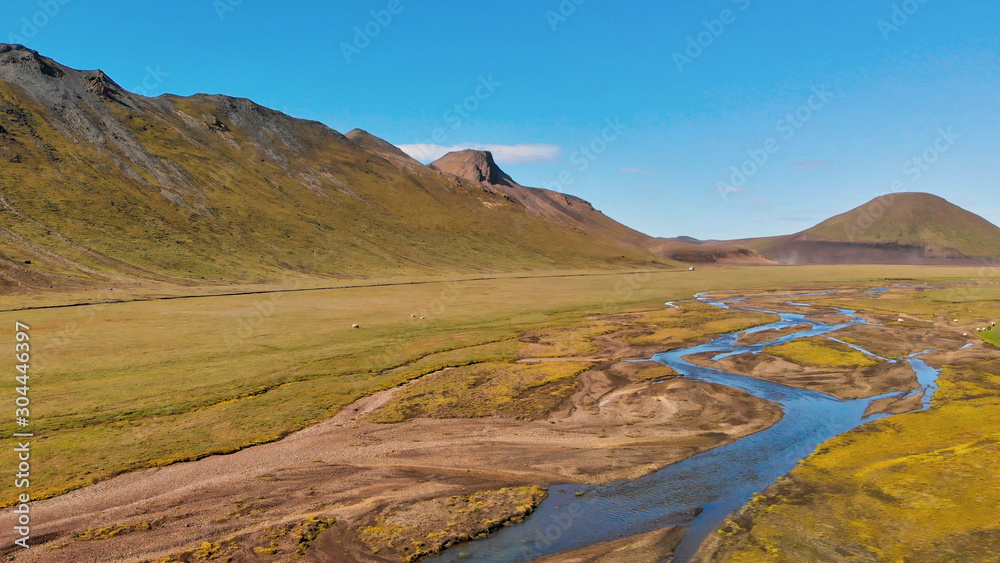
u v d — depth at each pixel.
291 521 20.44
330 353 50.25
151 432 29.77
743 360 48.88
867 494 21.52
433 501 22.09
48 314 68.12
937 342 56.69
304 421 32.03
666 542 18.73
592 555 18.03
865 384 40.09
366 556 18.06
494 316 77.75
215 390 37.66
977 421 29.59
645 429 30.92
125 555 18.08
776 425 31.27
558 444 28.64
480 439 29.41
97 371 41.94
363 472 25.06
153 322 65.06
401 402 36.16
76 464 25.50
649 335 62.97
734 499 22.00
